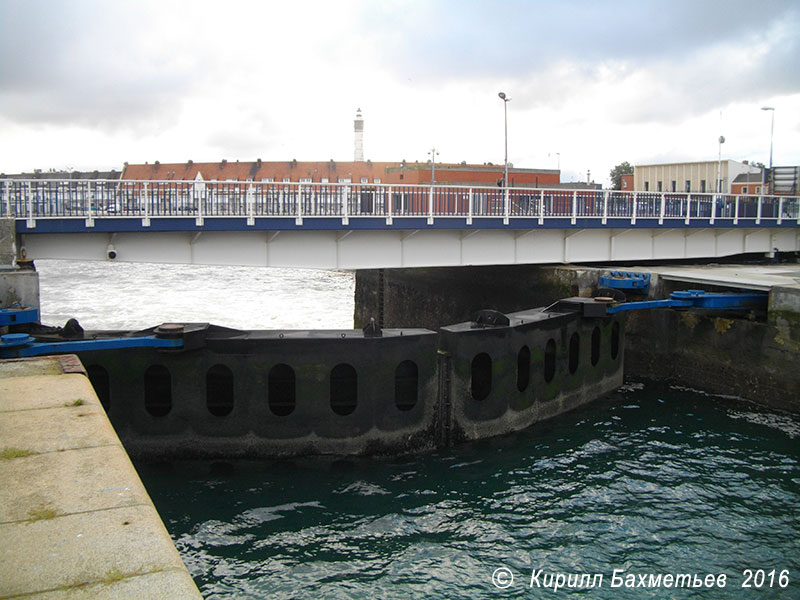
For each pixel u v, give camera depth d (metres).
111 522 5.12
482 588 12.23
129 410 16.88
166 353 16.75
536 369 20.56
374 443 17.64
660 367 26.23
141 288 61.28
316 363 17.25
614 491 16.19
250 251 23.25
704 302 23.41
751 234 36.16
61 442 6.76
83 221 19.70
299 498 15.34
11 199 20.52
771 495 16.14
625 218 30.20
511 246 28.52
